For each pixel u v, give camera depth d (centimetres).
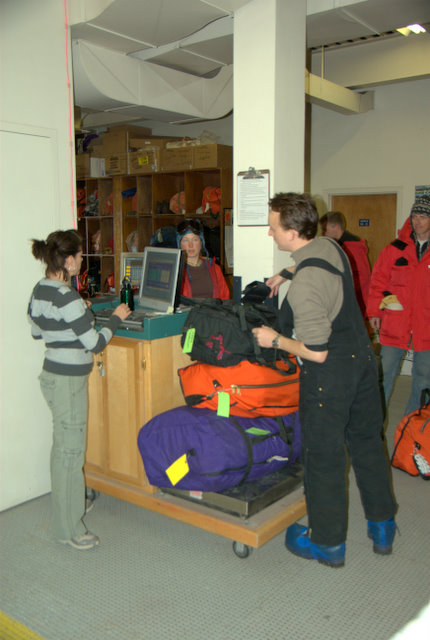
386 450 341
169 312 261
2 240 260
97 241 766
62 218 288
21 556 235
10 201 262
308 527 227
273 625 191
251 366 228
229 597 206
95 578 219
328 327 192
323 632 187
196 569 225
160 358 253
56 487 235
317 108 623
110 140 683
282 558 233
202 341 235
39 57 270
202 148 586
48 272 229
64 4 281
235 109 310
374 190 596
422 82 549
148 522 264
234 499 229
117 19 330
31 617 196
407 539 247
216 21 386
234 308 238
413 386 332
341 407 204
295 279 197
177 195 637
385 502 230
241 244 318
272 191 300
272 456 238
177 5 303
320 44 414
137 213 680
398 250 331
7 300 264
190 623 192
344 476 213
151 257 280
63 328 225
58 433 233
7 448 271
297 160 319
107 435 269
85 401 237
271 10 289
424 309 320
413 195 571
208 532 255
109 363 262
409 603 202
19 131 263
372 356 218
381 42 526
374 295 344
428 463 303
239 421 234
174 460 230
